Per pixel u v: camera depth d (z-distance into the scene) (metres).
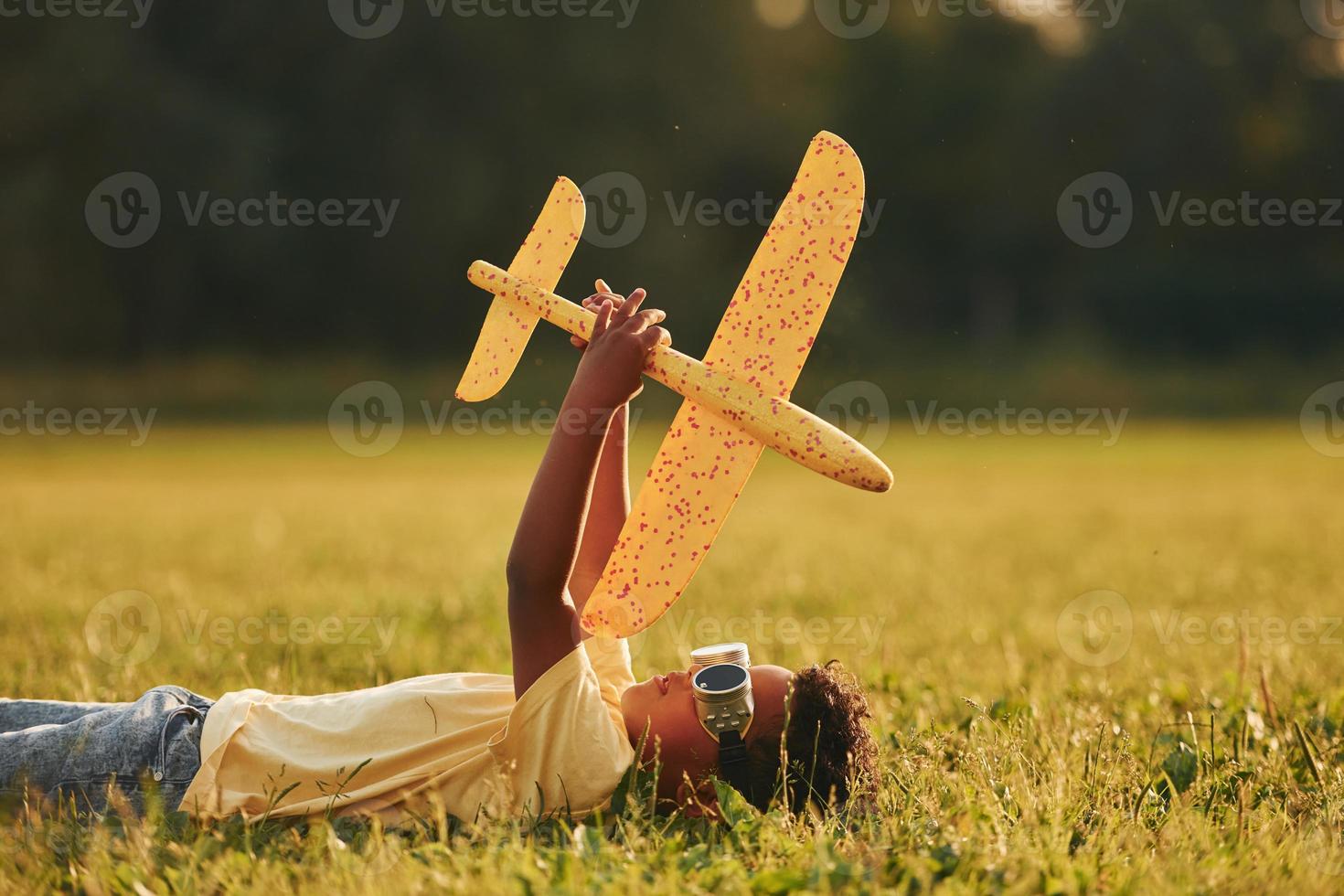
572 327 2.72
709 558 7.97
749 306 2.65
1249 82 32.34
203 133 25.50
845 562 7.87
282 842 2.45
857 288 28.94
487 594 6.05
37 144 25.25
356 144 27.75
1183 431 23.50
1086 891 2.20
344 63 27.72
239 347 27.14
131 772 2.60
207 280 26.58
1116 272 31.92
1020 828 2.47
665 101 28.98
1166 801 2.87
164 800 2.60
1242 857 2.43
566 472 2.49
